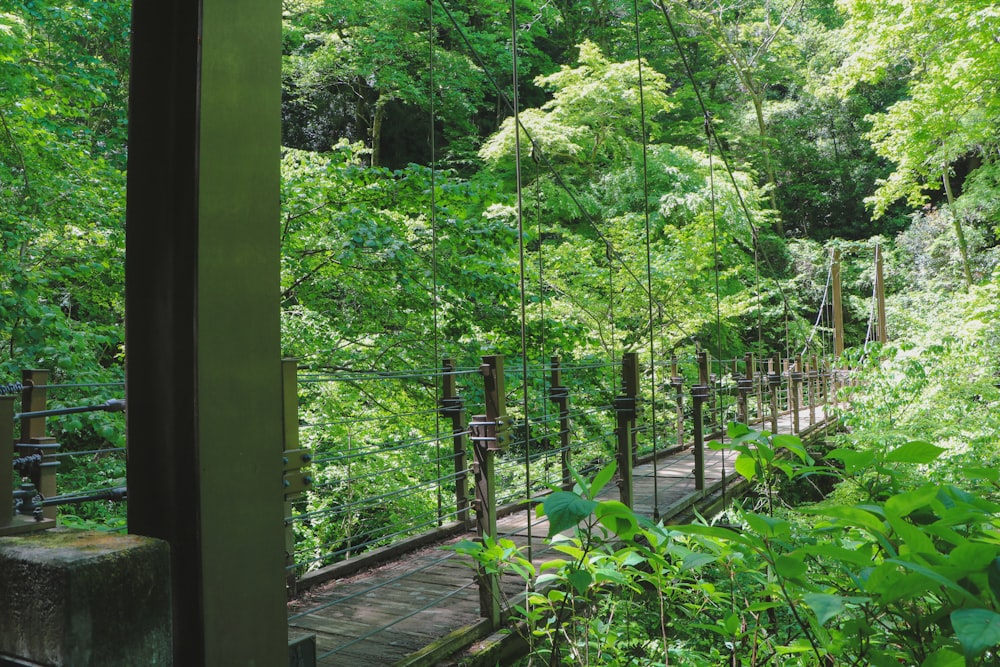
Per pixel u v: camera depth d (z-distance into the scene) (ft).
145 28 3.39
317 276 20.99
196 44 3.25
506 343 24.11
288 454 6.32
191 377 3.23
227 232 3.34
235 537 3.30
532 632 5.55
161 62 3.35
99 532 3.08
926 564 2.66
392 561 12.36
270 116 3.53
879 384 22.16
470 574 11.40
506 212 34.40
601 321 35.35
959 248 58.54
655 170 53.52
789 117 74.79
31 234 18.20
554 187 51.21
